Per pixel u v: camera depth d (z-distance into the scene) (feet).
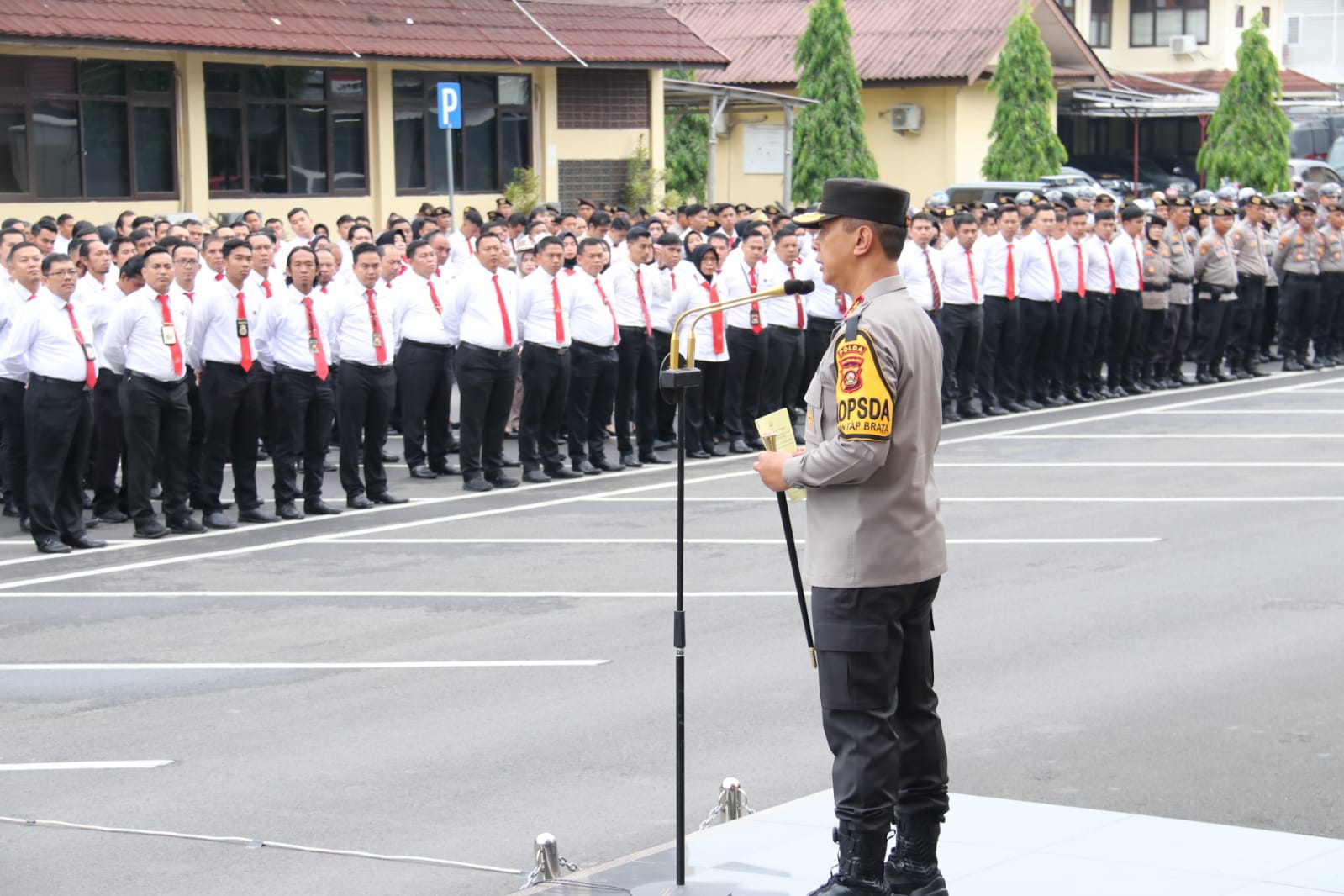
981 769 23.35
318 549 39.42
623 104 94.27
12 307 42.32
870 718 16.14
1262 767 23.40
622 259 52.01
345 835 21.42
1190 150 163.73
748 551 38.37
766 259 54.34
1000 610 32.19
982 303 60.44
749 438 54.80
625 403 51.47
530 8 89.61
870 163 114.73
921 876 17.26
